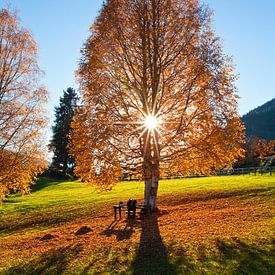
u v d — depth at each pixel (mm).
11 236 22844
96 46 21188
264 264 11578
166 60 21375
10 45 21016
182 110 20594
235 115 19875
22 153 20125
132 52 21500
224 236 15023
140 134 20672
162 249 14195
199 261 12438
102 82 20703
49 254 15414
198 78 19734
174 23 20906
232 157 20234
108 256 14078
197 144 19766
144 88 21312
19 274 13344
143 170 20562
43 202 35969
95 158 19766
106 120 19781
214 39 20484
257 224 16953
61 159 77188
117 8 21062
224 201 26125
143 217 21469
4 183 19641
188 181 47562
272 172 50281
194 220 19547
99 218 24562
